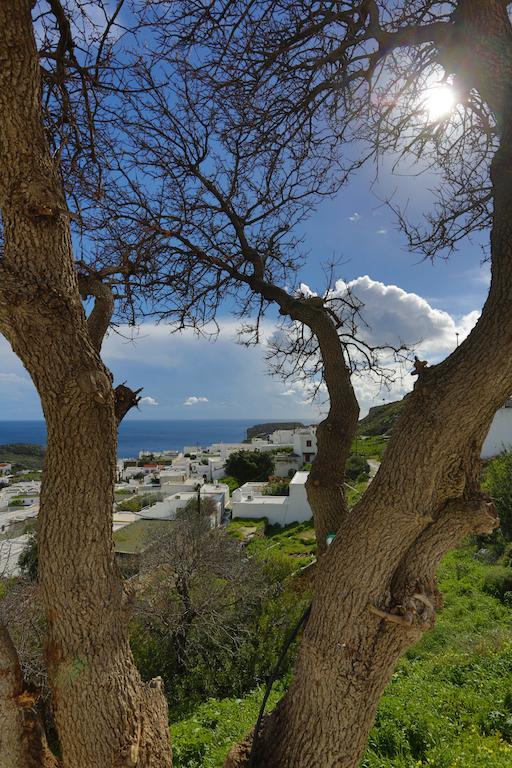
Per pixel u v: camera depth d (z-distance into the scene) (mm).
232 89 3420
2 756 1910
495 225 2117
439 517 2031
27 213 1890
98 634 1941
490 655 7543
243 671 9891
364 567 1971
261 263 4086
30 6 1864
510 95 2203
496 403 1935
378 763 4605
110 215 3615
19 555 17297
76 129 2996
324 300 3711
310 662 2041
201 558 12336
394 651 1990
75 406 1881
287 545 26156
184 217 3947
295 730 2047
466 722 5469
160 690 2258
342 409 3385
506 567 13969
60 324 1921
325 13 3043
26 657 7812
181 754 5562
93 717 1895
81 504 1910
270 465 55875
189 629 10945
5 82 1823
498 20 2184
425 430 1925
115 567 2062
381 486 2000
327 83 3227
